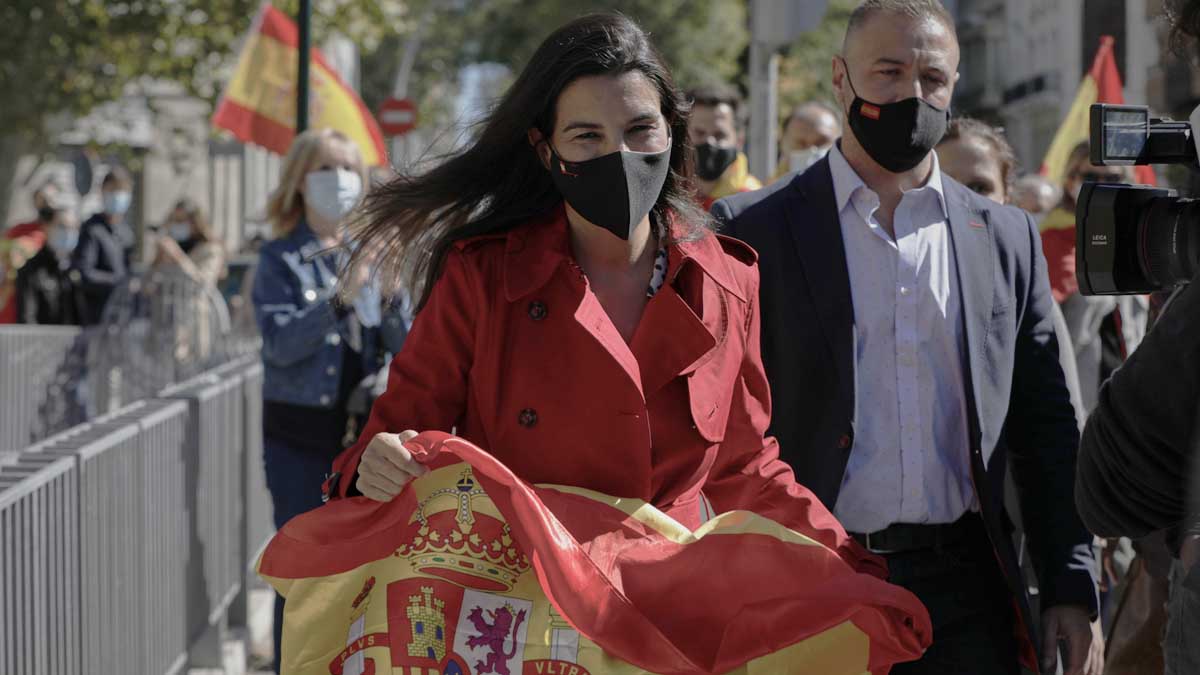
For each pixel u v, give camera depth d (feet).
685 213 9.64
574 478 9.27
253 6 59.47
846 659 9.30
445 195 9.82
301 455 17.35
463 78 134.21
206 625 19.98
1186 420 6.94
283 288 17.54
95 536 14.42
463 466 9.19
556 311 9.25
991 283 11.81
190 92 63.16
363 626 9.06
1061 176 26.13
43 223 40.93
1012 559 11.56
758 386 9.86
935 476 11.59
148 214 87.61
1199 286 6.91
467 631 8.93
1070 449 11.84
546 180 9.67
